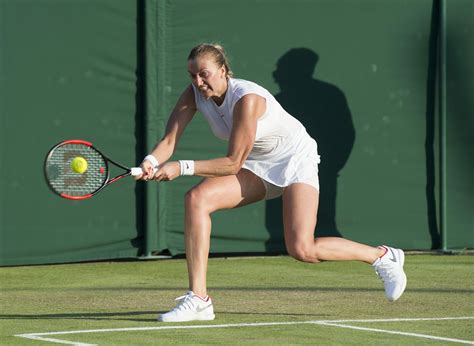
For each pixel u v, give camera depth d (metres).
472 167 33.31
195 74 19.39
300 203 19.94
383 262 20.67
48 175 19.62
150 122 30.55
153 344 16.89
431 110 33.06
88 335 17.81
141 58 30.58
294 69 32.03
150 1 30.47
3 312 21.03
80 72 30.16
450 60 33.03
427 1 32.91
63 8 29.95
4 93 29.53
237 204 20.23
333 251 20.16
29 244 29.92
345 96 32.44
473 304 22.31
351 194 32.53
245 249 31.81
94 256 30.55
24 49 29.64
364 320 19.84
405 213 32.91
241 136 19.34
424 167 33.03
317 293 24.20
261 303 22.45
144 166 19.77
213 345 16.81
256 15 31.67
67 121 30.06
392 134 32.78
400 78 32.81
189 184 31.38
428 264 30.41
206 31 31.20
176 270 29.06
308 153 20.42
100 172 20.09
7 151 29.58
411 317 20.31
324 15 32.22
